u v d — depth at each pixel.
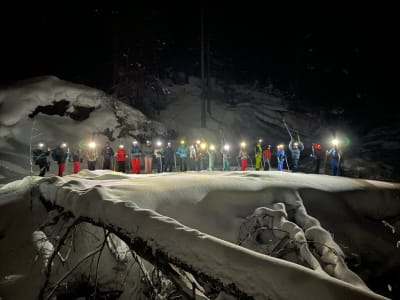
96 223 5.23
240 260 3.59
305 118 31.52
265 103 32.25
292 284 3.20
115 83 27.12
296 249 6.39
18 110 18.30
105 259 5.89
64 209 6.18
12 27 25.36
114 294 5.64
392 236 8.69
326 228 8.06
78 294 5.72
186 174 9.79
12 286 5.62
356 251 7.98
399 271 7.78
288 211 7.93
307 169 20.36
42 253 6.04
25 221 7.02
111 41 29.39
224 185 7.82
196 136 25.09
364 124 33.72
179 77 34.16
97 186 6.02
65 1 27.05
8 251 6.39
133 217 4.70
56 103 20.25
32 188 7.78
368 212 9.56
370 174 20.19
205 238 3.99
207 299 4.40
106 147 15.14
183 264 3.94
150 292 5.34
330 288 3.07
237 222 7.21
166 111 28.67
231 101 32.16
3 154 16.14
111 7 27.47
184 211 6.95
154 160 16.97
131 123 22.02
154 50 30.48
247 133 28.03
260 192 7.98
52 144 18.08
